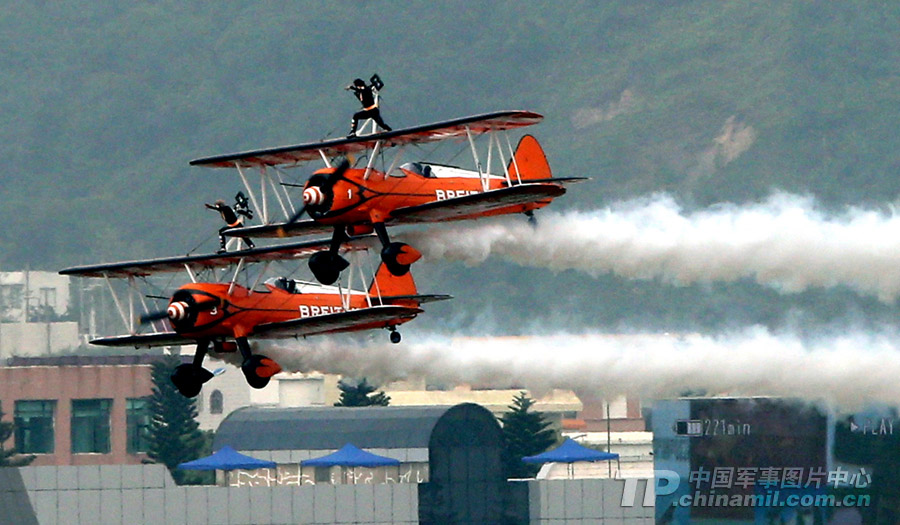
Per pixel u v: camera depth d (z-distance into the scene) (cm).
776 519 12925
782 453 13000
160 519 14088
